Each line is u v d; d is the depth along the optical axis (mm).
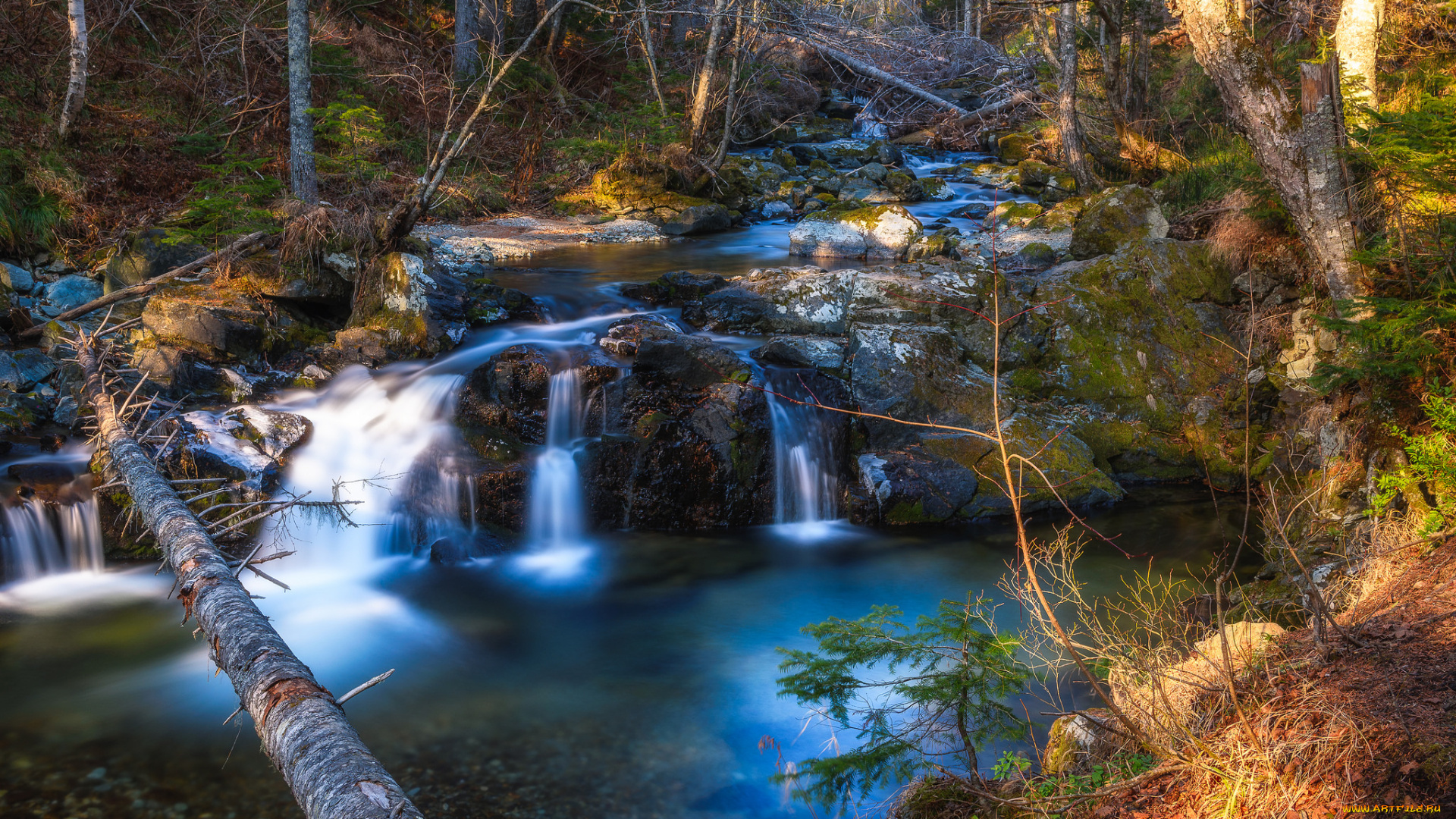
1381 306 5730
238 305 9695
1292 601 5844
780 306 10609
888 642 3859
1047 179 19328
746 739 5195
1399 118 6031
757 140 23828
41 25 13992
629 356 9297
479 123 18969
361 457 8266
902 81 26516
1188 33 7277
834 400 9062
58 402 8852
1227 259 9977
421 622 6699
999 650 3723
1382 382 6250
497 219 17250
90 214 11711
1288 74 12750
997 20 32531
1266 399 9375
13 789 4676
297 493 7699
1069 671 5516
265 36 16688
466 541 7824
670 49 24812
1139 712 3848
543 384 8797
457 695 5680
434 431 8531
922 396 9172
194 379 8820
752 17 19172
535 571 7602
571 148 19141
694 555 7926
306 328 10258
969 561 7672
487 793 4695
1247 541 7836
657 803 4621
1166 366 9875
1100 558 7586
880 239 14414
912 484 8562
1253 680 3789
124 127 13625
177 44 16000
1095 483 8812
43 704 5480
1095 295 10250
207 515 7242
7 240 10766
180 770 4879
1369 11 8102
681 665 6074
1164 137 18688
